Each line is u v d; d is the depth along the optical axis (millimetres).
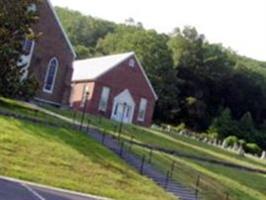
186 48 127500
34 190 26812
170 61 114375
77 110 68000
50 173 31422
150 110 76750
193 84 124375
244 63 152000
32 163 32125
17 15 47031
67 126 45000
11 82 46438
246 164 59219
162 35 133875
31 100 60625
